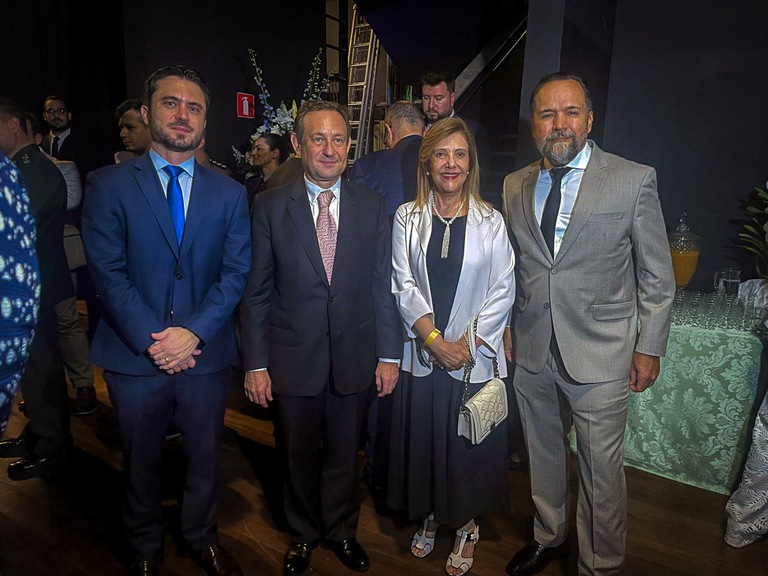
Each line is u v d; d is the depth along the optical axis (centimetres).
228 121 455
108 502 222
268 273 169
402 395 182
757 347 223
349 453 181
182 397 166
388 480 188
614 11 288
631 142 295
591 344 160
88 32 424
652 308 156
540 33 248
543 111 155
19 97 432
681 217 269
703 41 269
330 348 169
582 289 159
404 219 179
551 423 177
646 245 154
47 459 242
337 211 170
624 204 152
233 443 275
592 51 272
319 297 166
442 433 174
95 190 150
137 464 164
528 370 172
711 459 239
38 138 323
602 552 164
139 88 397
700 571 191
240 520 214
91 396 302
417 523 215
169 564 187
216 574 178
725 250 277
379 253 175
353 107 675
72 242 329
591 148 162
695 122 277
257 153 350
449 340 173
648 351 156
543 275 165
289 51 505
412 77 521
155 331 151
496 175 348
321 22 543
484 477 175
